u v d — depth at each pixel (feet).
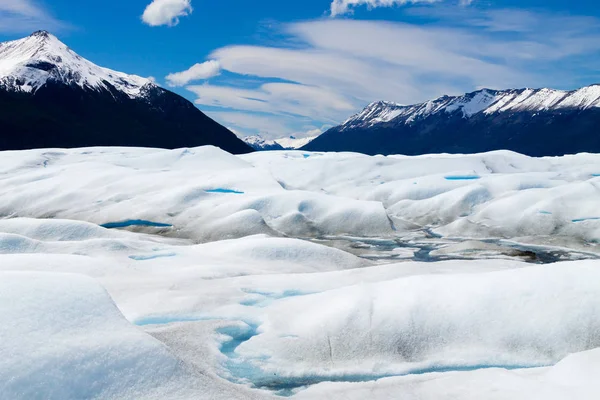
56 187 220.64
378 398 47.01
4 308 41.86
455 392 46.50
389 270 96.68
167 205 194.29
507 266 103.71
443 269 99.55
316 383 53.57
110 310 47.55
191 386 42.80
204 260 110.52
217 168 281.54
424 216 211.82
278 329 65.31
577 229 168.04
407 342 60.44
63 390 37.63
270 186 221.05
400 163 297.94
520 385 45.75
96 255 106.01
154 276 93.35
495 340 59.82
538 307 62.34
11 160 274.16
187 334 62.08
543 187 224.33
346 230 184.75
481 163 299.79
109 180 229.04
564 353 57.31
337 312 66.08
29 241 105.81
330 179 277.64
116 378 40.45
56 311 43.88
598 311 60.13
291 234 178.91
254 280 90.17
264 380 53.88
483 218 192.54
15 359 37.68
